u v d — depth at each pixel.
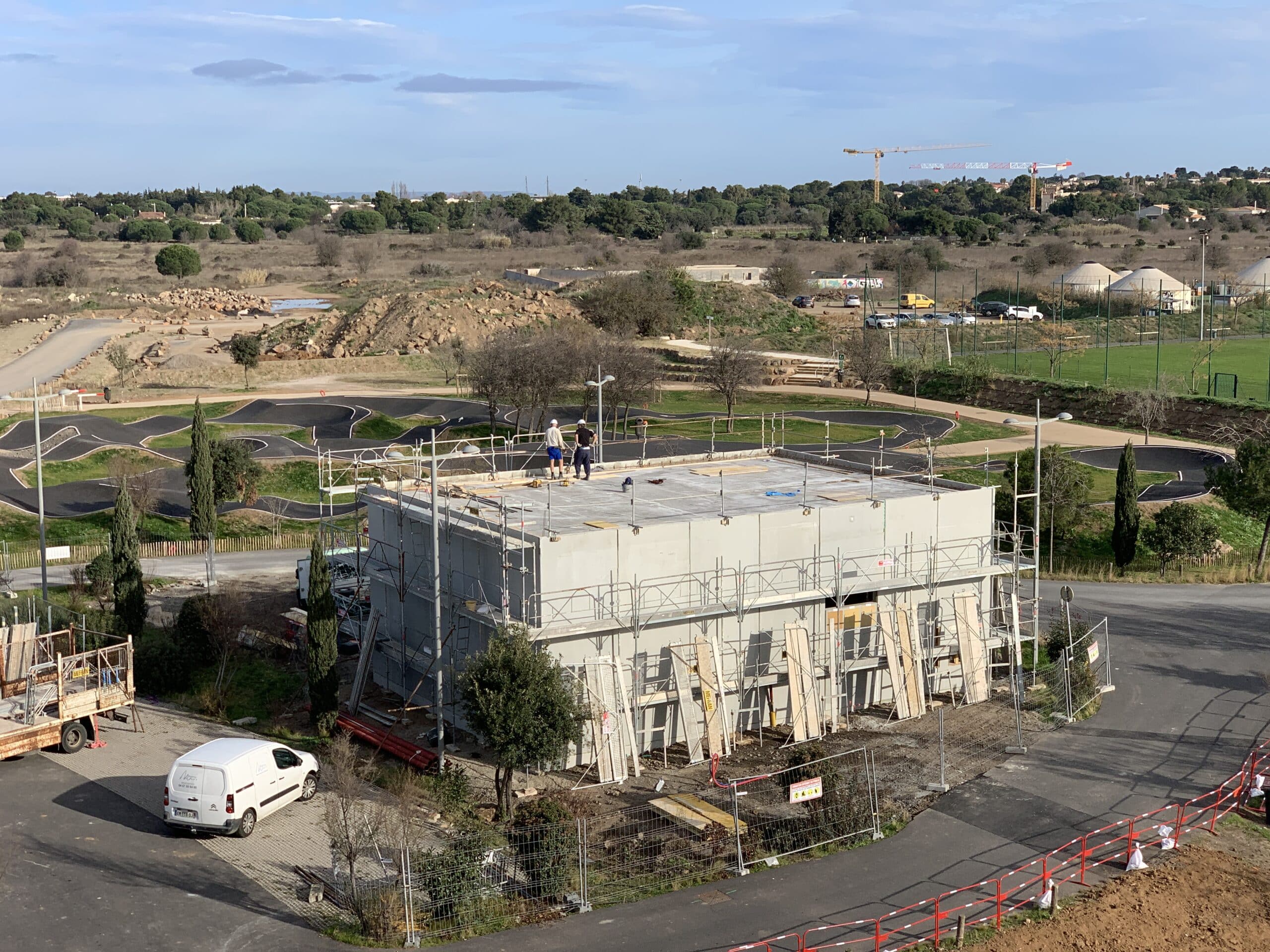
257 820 29.33
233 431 79.31
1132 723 36.62
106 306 140.25
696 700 34.69
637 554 33.69
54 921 24.62
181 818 28.34
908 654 37.09
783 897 26.08
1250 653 43.47
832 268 185.50
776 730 36.00
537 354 80.44
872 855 28.05
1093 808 30.58
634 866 27.34
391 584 38.19
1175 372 98.00
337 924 24.73
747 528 35.38
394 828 27.52
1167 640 44.91
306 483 69.81
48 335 118.81
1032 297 144.12
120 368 97.75
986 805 30.72
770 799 30.84
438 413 87.75
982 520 39.72
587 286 134.12
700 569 34.78
